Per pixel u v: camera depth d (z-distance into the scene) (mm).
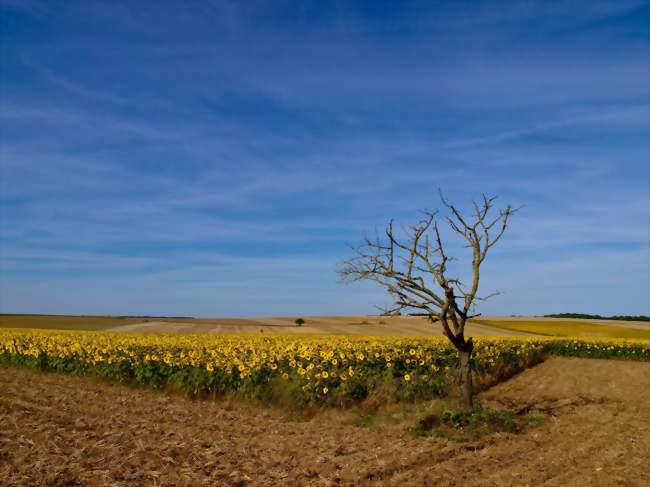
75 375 21188
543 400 19656
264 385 17312
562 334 61594
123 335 30438
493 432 13625
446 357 21188
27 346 24094
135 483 9062
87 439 11477
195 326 68000
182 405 16406
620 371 28625
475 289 14766
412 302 14828
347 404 16828
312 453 11492
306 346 20406
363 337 31938
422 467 10586
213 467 10156
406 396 17375
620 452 11750
